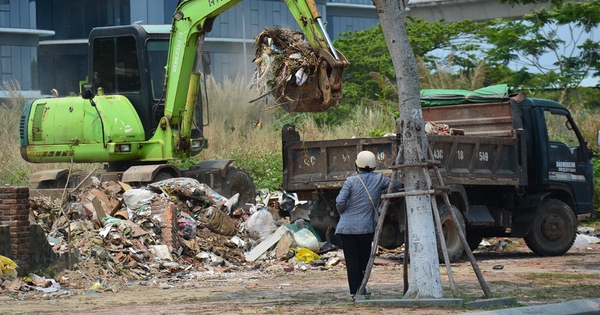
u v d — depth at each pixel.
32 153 28.73
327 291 17.61
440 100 26.61
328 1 91.56
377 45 60.28
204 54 28.03
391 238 23.81
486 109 26.05
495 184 24.59
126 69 28.30
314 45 21.55
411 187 15.16
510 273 20.92
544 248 26.56
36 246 19.27
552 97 53.28
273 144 41.34
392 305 14.70
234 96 46.12
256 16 80.06
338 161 23.92
